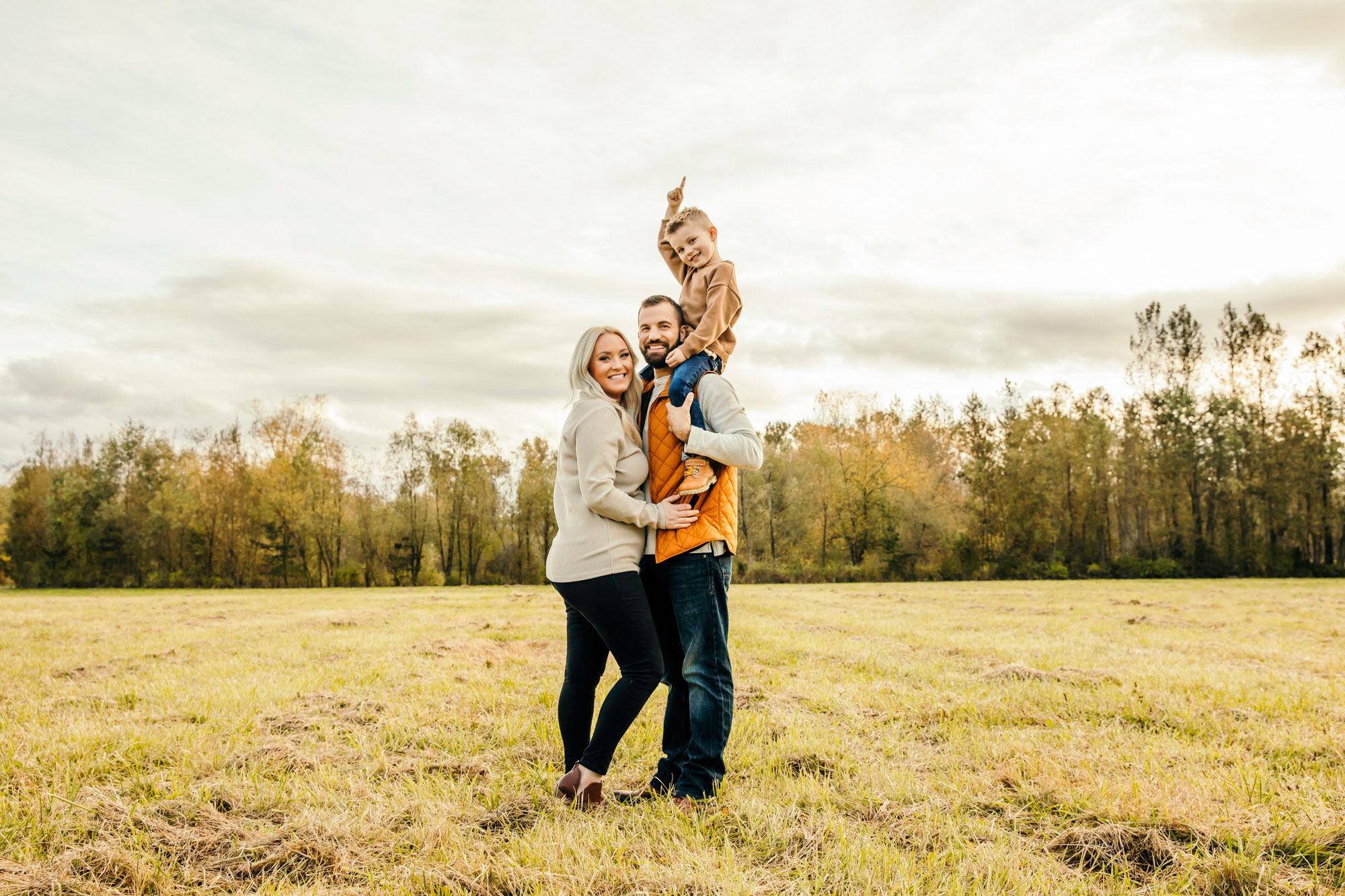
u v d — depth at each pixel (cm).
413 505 4788
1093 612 1434
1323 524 4012
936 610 1505
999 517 4462
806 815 289
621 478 319
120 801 298
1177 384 4372
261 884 233
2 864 242
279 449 4706
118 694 553
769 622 1157
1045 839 265
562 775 339
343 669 672
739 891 216
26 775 332
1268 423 4156
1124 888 223
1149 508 4394
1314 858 243
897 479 4594
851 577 4325
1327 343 3978
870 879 225
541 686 566
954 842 257
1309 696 507
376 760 363
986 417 4625
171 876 235
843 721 452
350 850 254
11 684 606
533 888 224
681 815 280
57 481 5031
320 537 4666
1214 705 482
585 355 326
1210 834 258
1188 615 1326
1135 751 371
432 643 873
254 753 375
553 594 2394
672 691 347
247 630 1115
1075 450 4378
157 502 4766
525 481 4872
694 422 324
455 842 256
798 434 5281
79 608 1867
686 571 313
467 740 405
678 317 348
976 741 394
